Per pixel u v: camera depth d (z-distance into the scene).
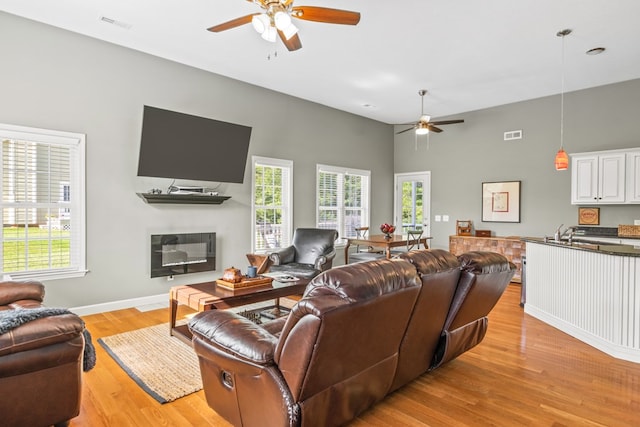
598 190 5.54
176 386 2.55
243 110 5.62
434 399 2.42
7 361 1.61
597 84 5.69
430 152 7.87
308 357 1.55
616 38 4.13
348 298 1.55
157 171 4.66
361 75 5.31
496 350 3.25
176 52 4.58
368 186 7.85
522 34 4.04
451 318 2.53
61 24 3.91
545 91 6.03
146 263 4.66
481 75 5.29
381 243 5.89
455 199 7.48
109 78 4.33
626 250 3.25
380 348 1.96
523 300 4.66
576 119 6.00
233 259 5.54
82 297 4.19
